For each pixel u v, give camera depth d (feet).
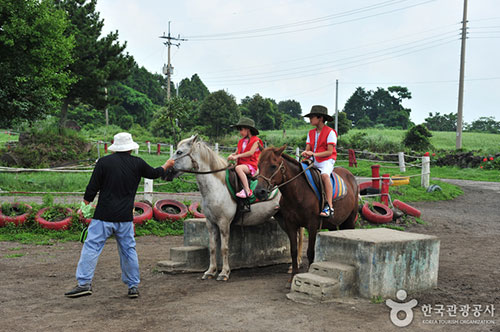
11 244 27.96
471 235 35.55
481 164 87.30
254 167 21.34
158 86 324.80
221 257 22.68
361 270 16.72
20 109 60.13
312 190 19.36
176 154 19.45
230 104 177.47
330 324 13.74
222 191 20.45
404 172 72.08
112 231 16.83
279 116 248.73
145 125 263.08
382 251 16.53
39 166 71.67
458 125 101.04
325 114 20.52
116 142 17.07
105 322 14.05
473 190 63.00
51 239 29.71
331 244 17.99
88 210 17.07
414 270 17.88
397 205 41.47
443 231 37.32
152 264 24.13
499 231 37.42
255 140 21.42
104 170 16.49
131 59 117.70
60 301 16.69
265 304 16.05
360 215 39.09
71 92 107.86
